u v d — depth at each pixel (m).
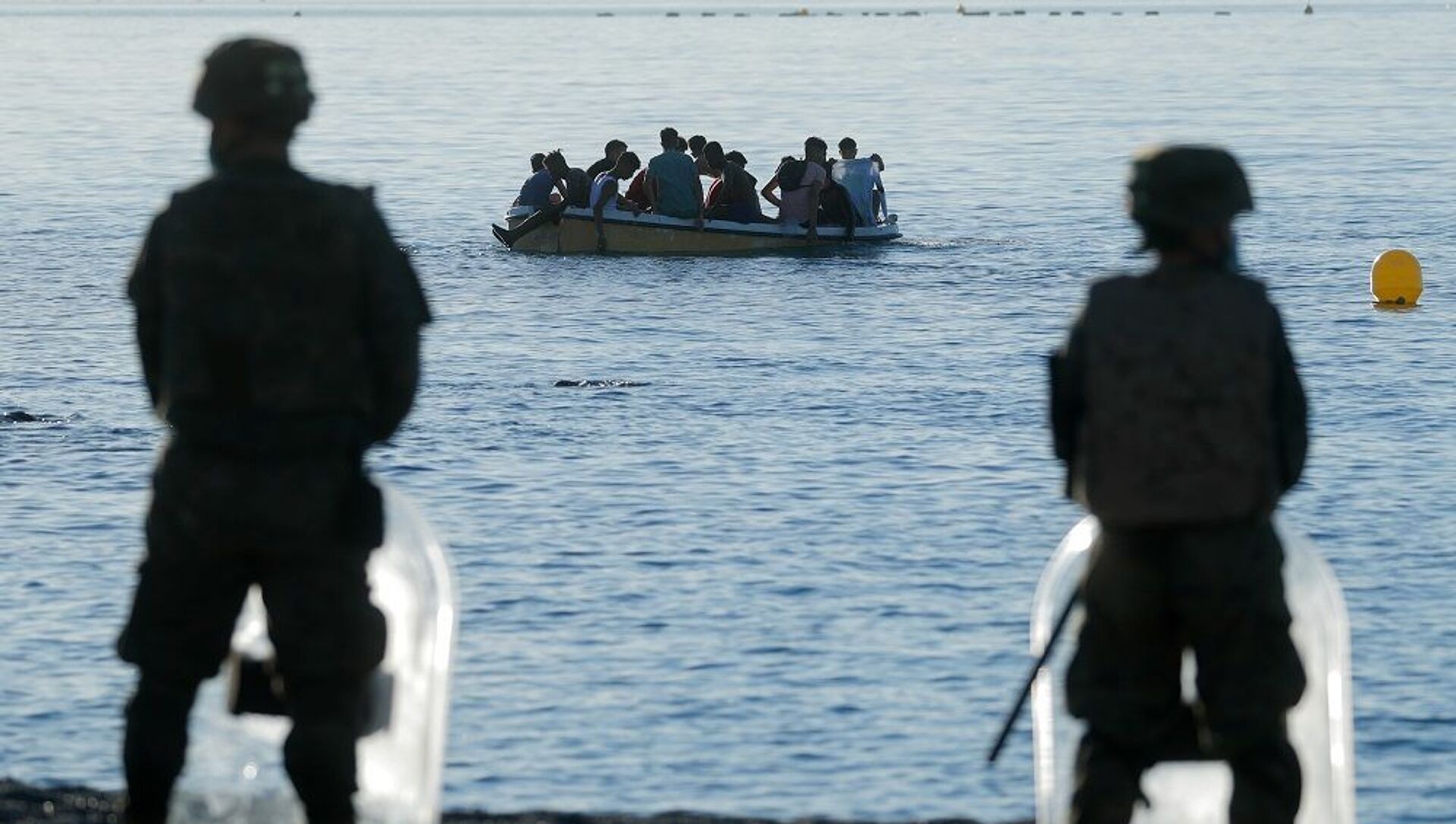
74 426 65.94
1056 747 18.11
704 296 98.31
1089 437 16.31
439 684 17.88
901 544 51.12
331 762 16.41
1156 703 16.59
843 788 34.12
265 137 16.30
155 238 16.30
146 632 16.58
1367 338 83.38
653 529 52.91
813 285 101.81
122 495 56.50
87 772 34.19
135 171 166.75
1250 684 16.17
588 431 65.69
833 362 79.19
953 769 34.97
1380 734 37.00
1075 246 117.75
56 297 96.12
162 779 16.94
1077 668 16.77
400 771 17.75
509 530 52.91
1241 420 16.09
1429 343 81.94
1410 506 54.50
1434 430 64.44
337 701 16.48
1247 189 16.50
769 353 81.44
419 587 17.89
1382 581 47.38
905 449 62.69
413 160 175.88
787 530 52.75
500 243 120.06
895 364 78.50
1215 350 16.09
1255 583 16.09
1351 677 40.19
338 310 16.17
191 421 16.11
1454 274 103.56
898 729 37.06
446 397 71.25
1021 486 57.66
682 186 115.38
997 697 38.91
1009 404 70.00
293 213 16.09
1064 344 16.73
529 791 33.94
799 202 116.31
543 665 40.97
